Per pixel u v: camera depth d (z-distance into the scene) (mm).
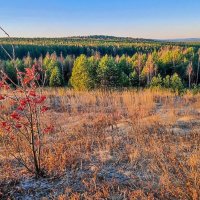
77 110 14242
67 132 10078
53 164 6887
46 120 11594
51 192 6035
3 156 7762
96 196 5703
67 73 59562
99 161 7316
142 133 9273
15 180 6422
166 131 9328
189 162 6648
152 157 7277
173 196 5582
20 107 6227
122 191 5871
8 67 45281
